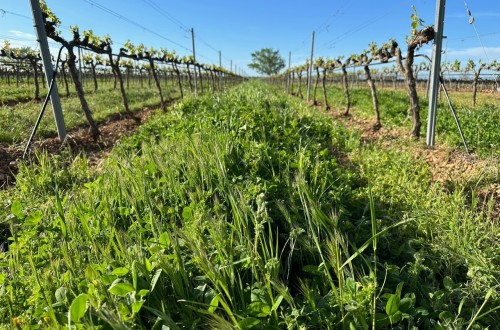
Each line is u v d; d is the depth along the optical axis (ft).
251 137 16.83
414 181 13.12
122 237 7.41
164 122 23.39
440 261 8.41
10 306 5.79
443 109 35.73
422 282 7.79
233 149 13.62
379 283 7.45
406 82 25.63
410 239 9.21
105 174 11.75
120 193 9.91
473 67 49.29
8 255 7.77
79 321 5.05
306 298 6.68
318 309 6.14
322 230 8.22
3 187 16.10
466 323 6.39
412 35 23.63
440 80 22.03
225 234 7.20
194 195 9.65
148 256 7.25
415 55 23.88
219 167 10.35
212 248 7.39
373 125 32.17
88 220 8.73
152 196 10.09
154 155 11.73
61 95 60.23
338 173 12.78
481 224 9.75
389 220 10.35
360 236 9.07
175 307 6.11
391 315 5.96
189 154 11.80
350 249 8.58
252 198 9.41
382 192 12.25
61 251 7.32
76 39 26.68
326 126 24.14
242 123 18.86
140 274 6.15
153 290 6.00
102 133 28.48
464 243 8.63
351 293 6.21
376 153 18.20
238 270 6.94
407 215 10.30
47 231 8.19
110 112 39.34
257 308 5.80
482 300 7.22
